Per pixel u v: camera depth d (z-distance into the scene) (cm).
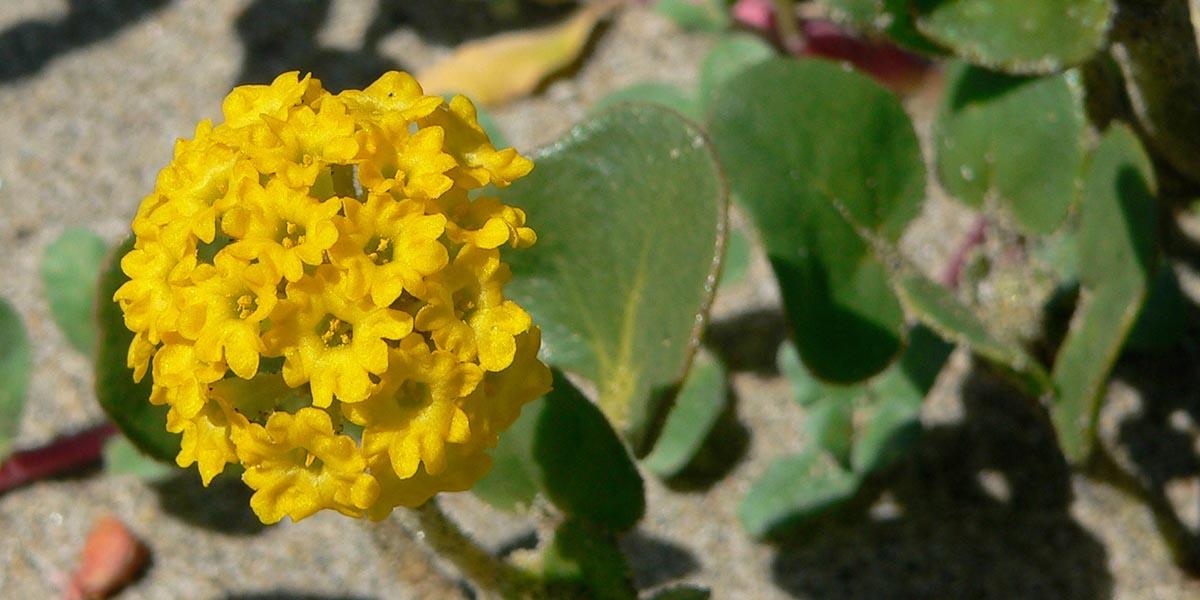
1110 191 26
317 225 20
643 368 25
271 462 21
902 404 29
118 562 30
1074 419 27
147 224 21
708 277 24
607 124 25
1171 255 32
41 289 33
